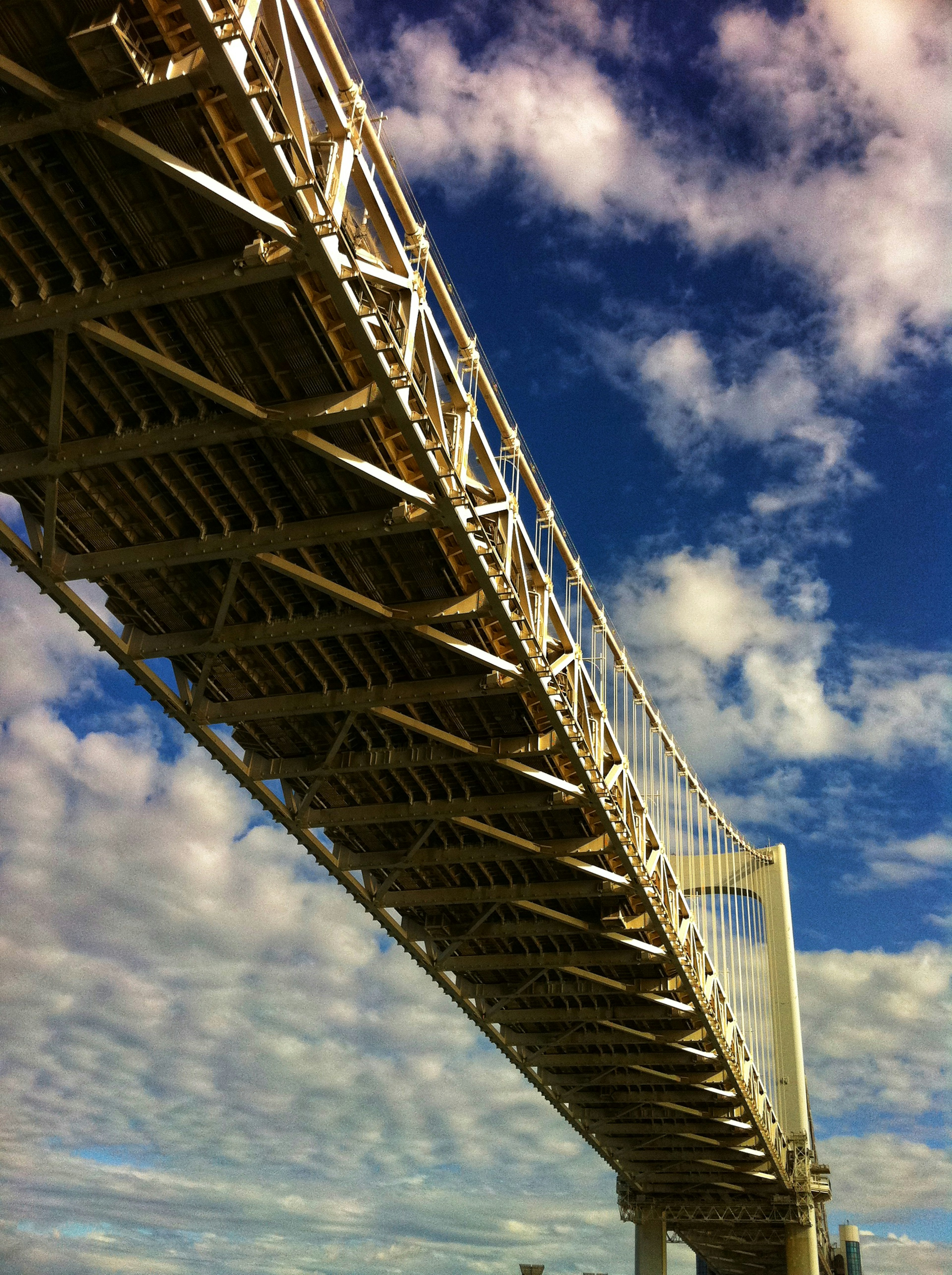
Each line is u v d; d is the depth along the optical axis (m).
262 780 45.59
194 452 31.97
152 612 38.66
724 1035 60.88
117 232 25.89
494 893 50.31
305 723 43.22
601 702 41.50
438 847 49.56
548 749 41.00
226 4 20.23
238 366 28.95
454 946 54.72
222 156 24.61
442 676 39.75
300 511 33.50
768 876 96.06
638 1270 87.56
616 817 43.72
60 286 27.66
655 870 49.00
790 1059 89.81
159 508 34.03
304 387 29.38
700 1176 86.00
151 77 22.58
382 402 28.31
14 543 34.44
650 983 56.31
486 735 42.56
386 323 26.16
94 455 30.83
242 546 33.47
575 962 54.75
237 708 41.22
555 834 47.47
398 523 31.95
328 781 46.41
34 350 29.62
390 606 36.72
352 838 50.03
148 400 30.59
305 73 24.05
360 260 25.95
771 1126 77.06
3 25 22.50
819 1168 88.31
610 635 47.97
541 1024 64.31
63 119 22.61
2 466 31.98
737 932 76.81
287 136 22.03
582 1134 77.50
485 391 33.88
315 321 27.44
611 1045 63.81
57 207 25.73
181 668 40.91
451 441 31.05
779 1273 124.56
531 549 35.94
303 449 31.00
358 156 25.30
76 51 22.14
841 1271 114.00
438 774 44.38
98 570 34.91
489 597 33.00
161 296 26.06
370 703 40.06
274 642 37.38
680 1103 69.31
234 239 25.98
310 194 23.69
